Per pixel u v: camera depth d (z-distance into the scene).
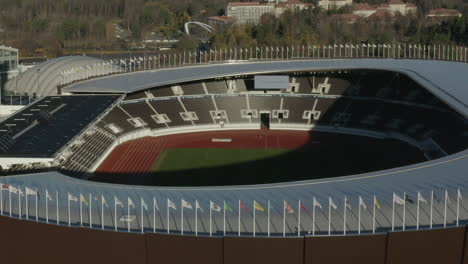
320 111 141.50
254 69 142.12
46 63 152.88
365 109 139.00
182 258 57.59
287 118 141.50
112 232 58.09
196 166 112.56
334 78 146.50
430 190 70.94
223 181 102.94
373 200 68.00
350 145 126.56
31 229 59.97
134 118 135.38
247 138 133.88
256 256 56.88
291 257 56.84
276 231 60.44
